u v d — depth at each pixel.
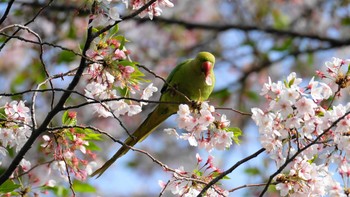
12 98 13.30
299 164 8.08
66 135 8.80
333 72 8.06
